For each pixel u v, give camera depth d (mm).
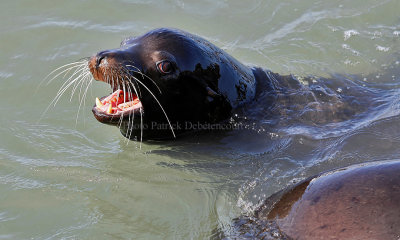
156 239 11500
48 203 12664
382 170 9492
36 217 12148
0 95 16969
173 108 14273
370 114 15711
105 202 12805
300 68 19016
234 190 13141
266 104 15930
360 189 9227
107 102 13852
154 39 14047
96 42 19828
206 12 22125
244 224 11055
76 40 19891
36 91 17203
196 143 15086
